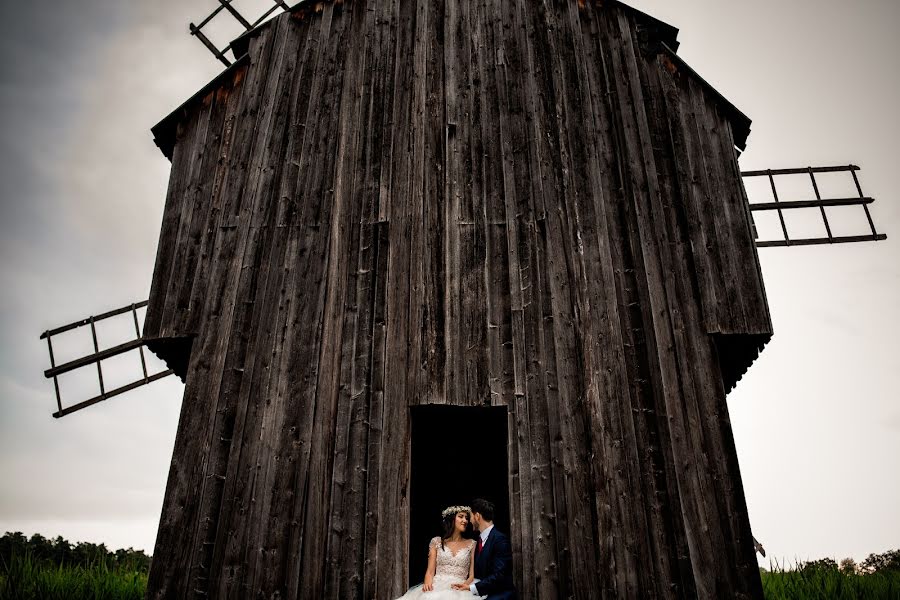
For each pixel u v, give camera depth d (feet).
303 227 21.98
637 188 22.34
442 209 21.93
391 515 17.97
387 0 25.76
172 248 22.39
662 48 24.75
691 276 21.15
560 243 21.34
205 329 21.01
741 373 24.71
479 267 21.01
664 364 19.84
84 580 28.27
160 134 25.25
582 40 24.88
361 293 20.81
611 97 23.88
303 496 18.42
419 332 20.15
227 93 25.03
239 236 22.22
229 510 18.52
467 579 17.44
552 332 20.08
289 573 17.57
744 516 18.11
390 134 23.26
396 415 19.11
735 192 22.58
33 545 46.01
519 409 19.11
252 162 23.39
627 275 21.02
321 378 19.83
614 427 19.01
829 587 28.76
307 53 25.11
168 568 17.99
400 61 24.58
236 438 19.38
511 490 18.26
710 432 19.10
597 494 18.16
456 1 25.58
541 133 23.11
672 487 18.34
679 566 17.46
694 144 23.30
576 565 17.37
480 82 24.07
